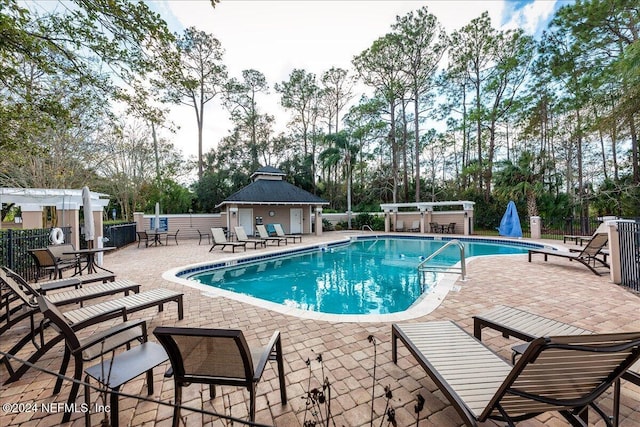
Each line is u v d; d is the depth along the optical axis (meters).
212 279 9.14
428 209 21.42
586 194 18.39
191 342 1.85
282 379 2.51
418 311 4.68
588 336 1.48
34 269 7.52
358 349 3.48
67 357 2.67
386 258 12.34
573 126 19.56
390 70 24.45
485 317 3.25
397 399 2.55
